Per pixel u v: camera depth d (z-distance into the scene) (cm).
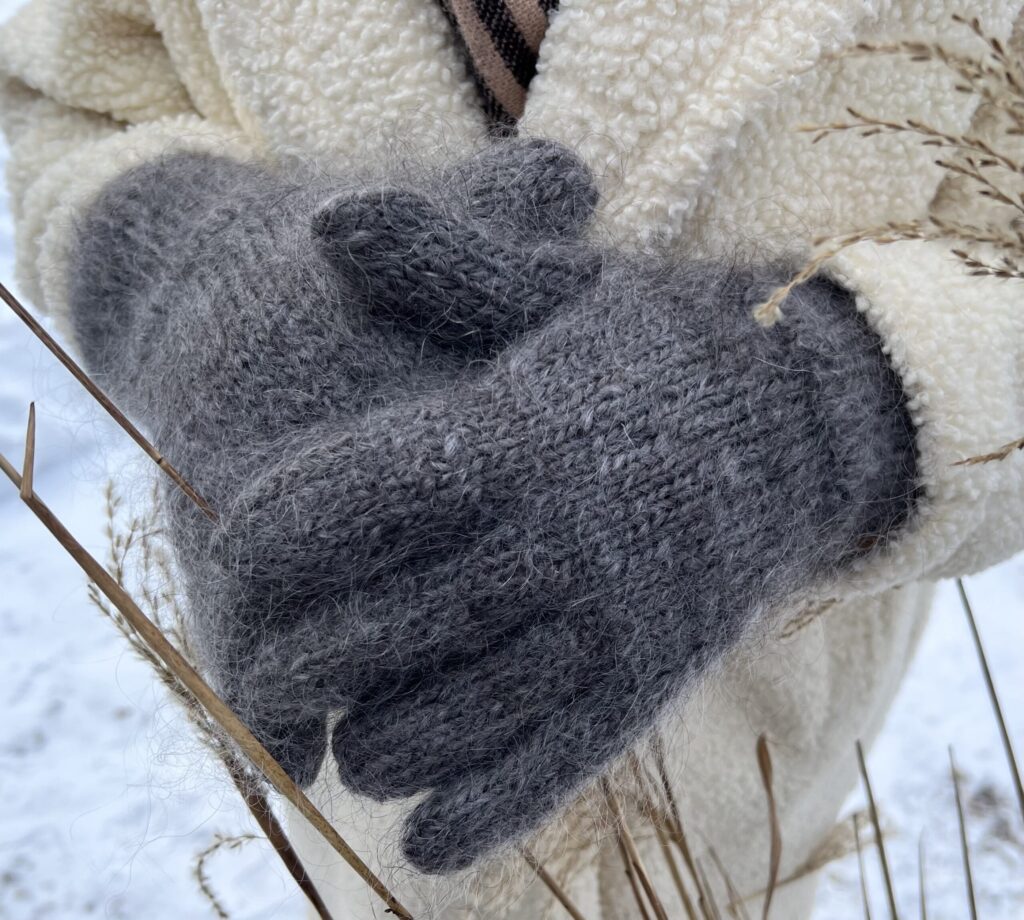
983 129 36
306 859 41
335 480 27
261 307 29
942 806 105
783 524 29
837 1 31
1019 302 34
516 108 35
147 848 89
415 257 28
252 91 36
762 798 47
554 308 30
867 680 49
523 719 27
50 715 105
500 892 35
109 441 36
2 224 126
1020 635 121
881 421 32
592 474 27
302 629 27
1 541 116
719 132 31
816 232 33
